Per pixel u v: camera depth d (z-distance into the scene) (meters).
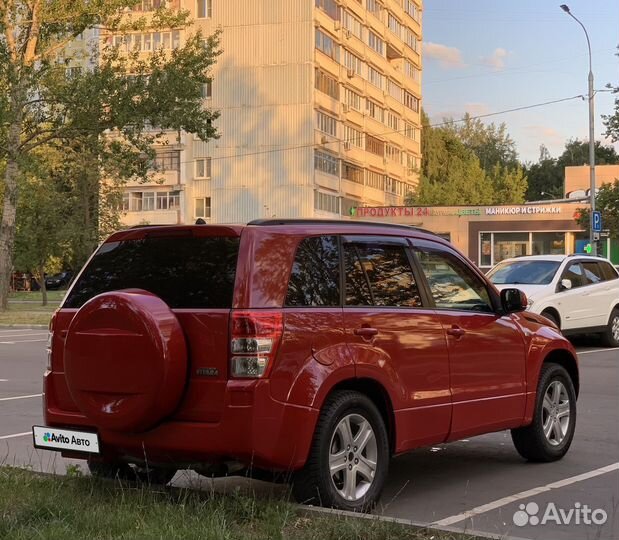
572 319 16.89
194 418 5.06
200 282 5.22
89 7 33.22
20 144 33.66
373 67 75.69
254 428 4.93
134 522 4.84
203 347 5.06
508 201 80.25
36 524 4.83
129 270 5.58
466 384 6.38
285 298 5.23
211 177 66.31
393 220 59.03
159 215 68.06
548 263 17.34
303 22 63.41
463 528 5.22
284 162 64.06
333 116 67.25
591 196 38.28
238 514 5.04
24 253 41.81
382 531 4.70
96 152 33.56
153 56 34.12
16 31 36.31
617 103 34.16
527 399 7.07
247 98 64.88
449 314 6.36
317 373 5.21
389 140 80.06
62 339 5.71
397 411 5.76
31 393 12.18
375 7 76.00
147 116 32.78
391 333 5.79
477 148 114.94
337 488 5.39
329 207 66.56
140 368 5.01
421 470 7.14
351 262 5.77
